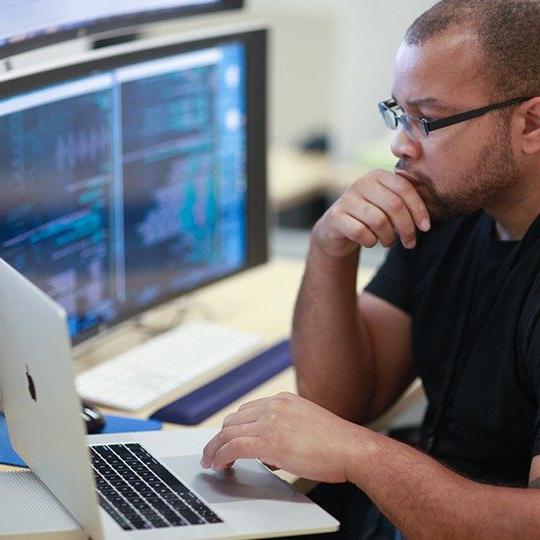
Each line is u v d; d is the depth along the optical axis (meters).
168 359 2.32
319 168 4.59
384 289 2.26
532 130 1.84
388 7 5.36
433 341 2.11
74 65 2.07
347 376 2.13
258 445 1.65
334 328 2.13
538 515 1.57
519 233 1.96
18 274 1.53
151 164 2.32
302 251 3.61
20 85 1.96
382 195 1.97
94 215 2.20
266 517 1.57
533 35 1.81
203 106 2.42
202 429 1.90
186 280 2.49
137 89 2.24
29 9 2.01
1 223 1.98
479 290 2.01
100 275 2.24
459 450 2.06
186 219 2.45
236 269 2.64
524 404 1.90
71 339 2.18
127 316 2.34
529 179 1.88
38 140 2.03
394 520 1.63
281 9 5.48
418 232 2.17
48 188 2.07
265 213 2.68
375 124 5.52
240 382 2.21
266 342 2.48
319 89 5.14
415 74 1.83
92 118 2.14
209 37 2.38
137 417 2.07
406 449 1.67
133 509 1.57
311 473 1.64
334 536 2.35
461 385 1.98
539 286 1.84
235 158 2.55
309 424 1.67
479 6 1.83
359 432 1.68
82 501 1.50
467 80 1.81
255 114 2.57
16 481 1.71
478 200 1.89
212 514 1.57
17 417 1.71
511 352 1.88
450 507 1.60
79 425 1.43
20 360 1.59
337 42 5.14
